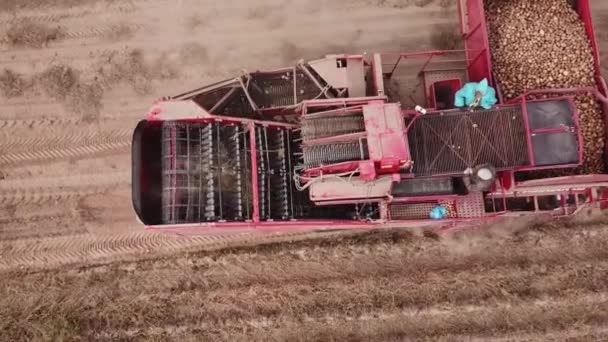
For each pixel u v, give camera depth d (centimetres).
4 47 1546
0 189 1502
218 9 1550
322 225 1240
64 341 1448
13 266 1489
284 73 1367
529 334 1420
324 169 1193
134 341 1457
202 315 1462
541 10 1360
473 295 1441
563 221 1466
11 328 1459
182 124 1265
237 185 1257
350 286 1455
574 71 1322
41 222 1497
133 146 1205
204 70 1528
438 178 1287
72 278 1481
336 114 1232
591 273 1434
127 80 1529
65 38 1549
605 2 1516
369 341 1441
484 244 1466
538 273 1439
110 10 1556
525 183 1209
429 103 1434
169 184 1234
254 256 1477
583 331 1416
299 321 1446
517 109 1257
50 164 1507
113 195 1496
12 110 1526
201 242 1493
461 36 1505
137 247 1491
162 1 1557
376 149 1154
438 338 1427
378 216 1308
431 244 1467
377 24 1530
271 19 1541
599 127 1305
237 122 1265
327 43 1527
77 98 1522
